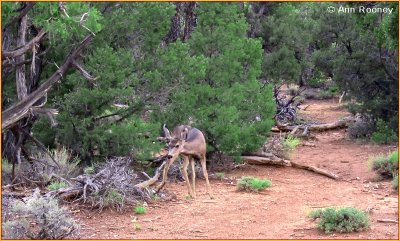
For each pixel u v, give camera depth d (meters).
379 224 12.15
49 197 12.31
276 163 19.94
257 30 34.03
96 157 17.16
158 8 17.75
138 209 13.16
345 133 28.98
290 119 31.92
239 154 19.33
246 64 20.48
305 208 13.88
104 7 17.52
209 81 19.69
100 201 13.24
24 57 15.81
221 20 19.94
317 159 21.69
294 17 34.12
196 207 13.91
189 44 19.86
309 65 35.16
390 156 18.70
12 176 15.22
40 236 10.91
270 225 12.20
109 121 17.55
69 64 15.02
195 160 18.17
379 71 26.06
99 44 17.41
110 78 16.69
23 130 15.41
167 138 14.74
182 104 18.14
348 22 28.09
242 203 14.41
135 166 17.80
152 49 17.97
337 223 11.56
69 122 16.78
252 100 20.20
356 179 18.12
